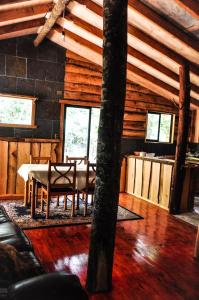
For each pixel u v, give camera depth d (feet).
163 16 12.57
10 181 17.66
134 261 9.75
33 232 11.88
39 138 18.54
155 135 22.84
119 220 14.05
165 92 20.93
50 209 15.29
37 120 18.47
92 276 7.84
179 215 15.74
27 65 17.87
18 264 5.08
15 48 17.47
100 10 13.50
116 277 8.66
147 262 9.75
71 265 9.16
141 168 19.25
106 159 7.67
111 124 7.57
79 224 13.14
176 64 15.92
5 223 8.39
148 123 22.38
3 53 17.21
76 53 19.11
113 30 7.36
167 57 15.02
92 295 7.68
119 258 9.92
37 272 5.39
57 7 12.39
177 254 10.53
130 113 21.39
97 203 7.84
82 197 17.51
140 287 8.18
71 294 4.28
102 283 7.86
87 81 19.66
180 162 15.79
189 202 16.88
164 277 8.80
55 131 19.06
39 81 18.29
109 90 7.51
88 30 15.16
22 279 4.82
